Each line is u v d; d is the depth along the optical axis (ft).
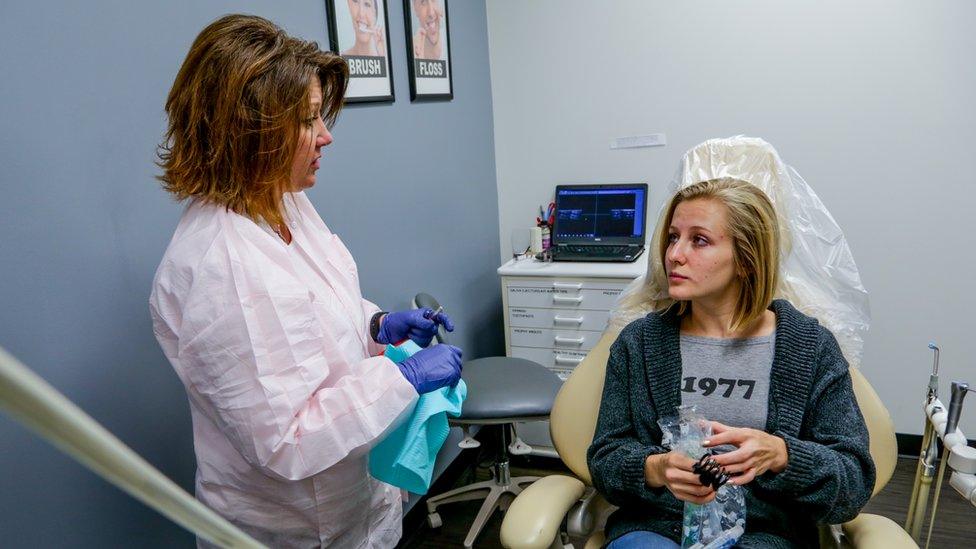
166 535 4.27
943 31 6.96
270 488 3.45
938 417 3.67
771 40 7.61
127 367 4.00
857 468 3.30
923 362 7.83
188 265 3.08
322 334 3.33
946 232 7.43
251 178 3.20
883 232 7.68
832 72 7.46
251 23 3.11
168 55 4.25
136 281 4.06
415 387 3.52
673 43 8.03
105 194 3.85
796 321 3.63
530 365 6.98
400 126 6.83
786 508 3.53
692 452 3.21
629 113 8.43
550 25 8.53
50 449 3.54
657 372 3.79
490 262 9.23
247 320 2.98
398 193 6.86
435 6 7.33
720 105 8.00
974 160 7.14
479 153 8.74
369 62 6.24
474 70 8.48
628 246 8.29
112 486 3.89
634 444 3.71
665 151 8.39
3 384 0.88
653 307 4.29
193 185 3.20
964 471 3.44
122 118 3.95
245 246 3.11
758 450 3.13
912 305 7.75
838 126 7.57
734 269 3.51
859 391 3.84
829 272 4.24
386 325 4.50
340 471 3.59
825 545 3.82
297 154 3.30
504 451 7.20
